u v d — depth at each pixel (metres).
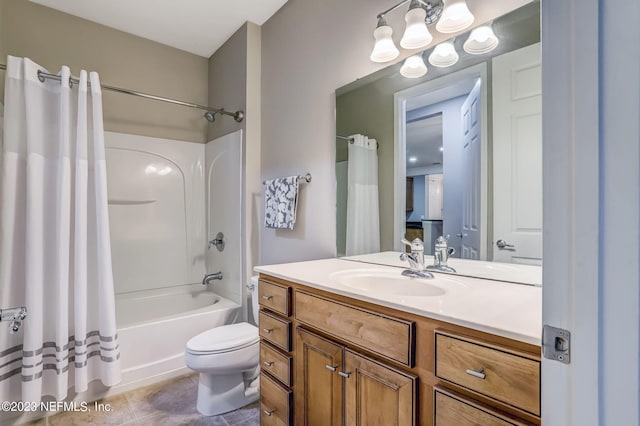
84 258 1.72
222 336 1.75
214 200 2.70
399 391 0.85
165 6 2.13
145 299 2.49
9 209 1.60
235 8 2.16
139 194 2.53
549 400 0.49
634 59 0.39
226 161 2.53
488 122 1.15
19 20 2.04
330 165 1.77
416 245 1.28
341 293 1.01
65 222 1.68
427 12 1.31
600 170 0.42
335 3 1.73
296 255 2.01
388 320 0.87
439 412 0.76
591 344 0.43
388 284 1.26
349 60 1.65
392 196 1.47
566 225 0.46
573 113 0.44
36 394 1.57
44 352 1.66
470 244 1.21
